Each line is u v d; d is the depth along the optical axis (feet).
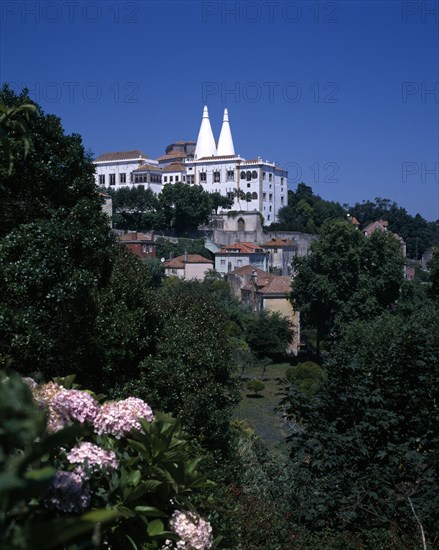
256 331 219.82
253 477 42.78
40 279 46.14
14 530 7.63
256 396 169.99
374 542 29.25
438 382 33.68
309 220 508.12
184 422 56.13
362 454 32.83
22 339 44.06
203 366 61.21
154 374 56.85
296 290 232.12
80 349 51.88
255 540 29.96
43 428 8.15
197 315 69.46
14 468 7.57
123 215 417.28
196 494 22.40
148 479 17.12
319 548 29.91
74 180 51.47
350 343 88.33
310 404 35.04
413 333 35.32
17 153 45.68
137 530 15.90
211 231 433.48
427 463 31.14
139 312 57.00
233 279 312.29
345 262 222.07
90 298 51.21
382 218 583.17
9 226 48.93
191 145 596.29
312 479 33.78
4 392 7.80
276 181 507.30
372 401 33.45
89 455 15.06
